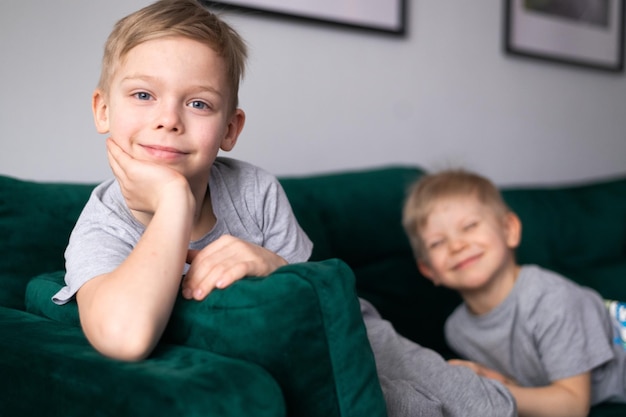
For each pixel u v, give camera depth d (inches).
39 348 29.2
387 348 41.9
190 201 31.8
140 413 23.7
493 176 102.4
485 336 56.6
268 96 72.3
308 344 27.0
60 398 26.8
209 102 35.1
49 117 57.5
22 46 55.6
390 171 72.5
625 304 56.7
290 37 73.9
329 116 79.0
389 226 66.8
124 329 26.9
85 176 60.1
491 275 56.7
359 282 61.9
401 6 84.8
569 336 51.3
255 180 42.8
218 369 25.5
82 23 59.1
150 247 29.5
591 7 115.2
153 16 35.1
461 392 39.0
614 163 125.9
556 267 79.9
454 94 94.8
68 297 32.5
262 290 27.3
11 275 42.0
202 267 31.3
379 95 84.7
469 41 96.0
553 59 108.6
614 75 124.0
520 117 106.0
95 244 33.6
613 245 87.8
